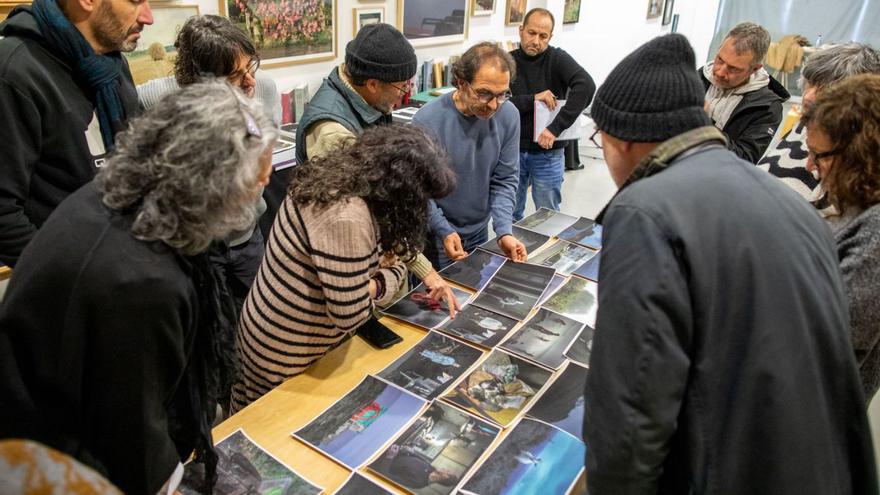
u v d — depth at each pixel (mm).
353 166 1164
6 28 1375
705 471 793
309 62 3191
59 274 764
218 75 1657
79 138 1472
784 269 749
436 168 1187
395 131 1202
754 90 2258
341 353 1407
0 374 785
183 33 1665
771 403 738
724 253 746
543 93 2879
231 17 2717
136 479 872
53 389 804
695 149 834
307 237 1180
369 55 1618
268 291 1273
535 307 1633
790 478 754
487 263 1885
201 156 756
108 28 1447
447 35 4121
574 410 1225
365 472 1057
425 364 1363
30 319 776
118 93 1584
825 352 778
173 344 823
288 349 1299
